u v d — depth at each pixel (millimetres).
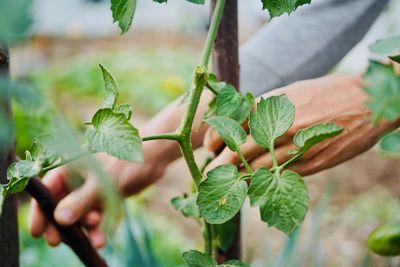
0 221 651
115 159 905
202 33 5664
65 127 348
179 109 875
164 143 886
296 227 462
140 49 4961
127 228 1046
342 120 681
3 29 268
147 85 3930
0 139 328
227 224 706
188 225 2723
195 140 841
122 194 928
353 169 3039
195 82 526
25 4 270
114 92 479
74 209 797
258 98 728
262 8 482
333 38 917
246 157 672
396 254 633
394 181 2939
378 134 687
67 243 771
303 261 1278
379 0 951
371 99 409
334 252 2418
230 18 687
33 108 343
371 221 2623
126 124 414
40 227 873
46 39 4148
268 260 1381
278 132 492
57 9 303
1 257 658
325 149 691
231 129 517
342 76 719
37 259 1688
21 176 474
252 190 465
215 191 476
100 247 897
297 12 940
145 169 910
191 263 503
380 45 420
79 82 3781
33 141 468
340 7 936
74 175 892
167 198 2928
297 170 702
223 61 701
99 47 5184
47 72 3758
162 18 5758
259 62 901
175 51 4773
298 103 687
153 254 1078
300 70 901
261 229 2486
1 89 327
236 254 740
